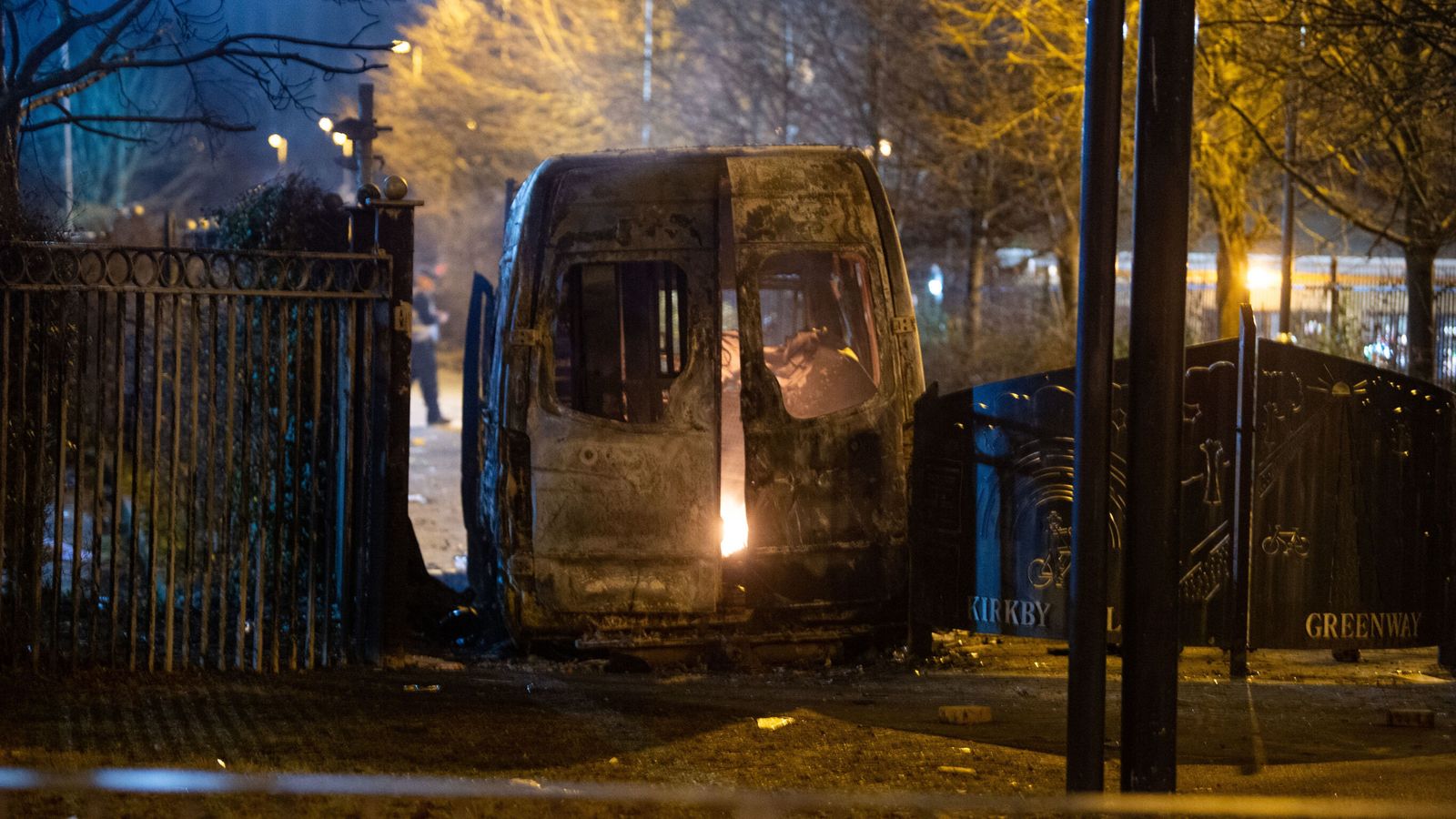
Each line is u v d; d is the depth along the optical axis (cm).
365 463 1967
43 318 1786
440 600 2358
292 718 1634
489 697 1788
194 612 2123
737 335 2352
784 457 2058
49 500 1909
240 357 2180
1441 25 3181
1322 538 1716
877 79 6231
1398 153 3488
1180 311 1165
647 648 2030
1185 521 1761
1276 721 1634
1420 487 1727
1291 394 1709
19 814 1184
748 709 1733
